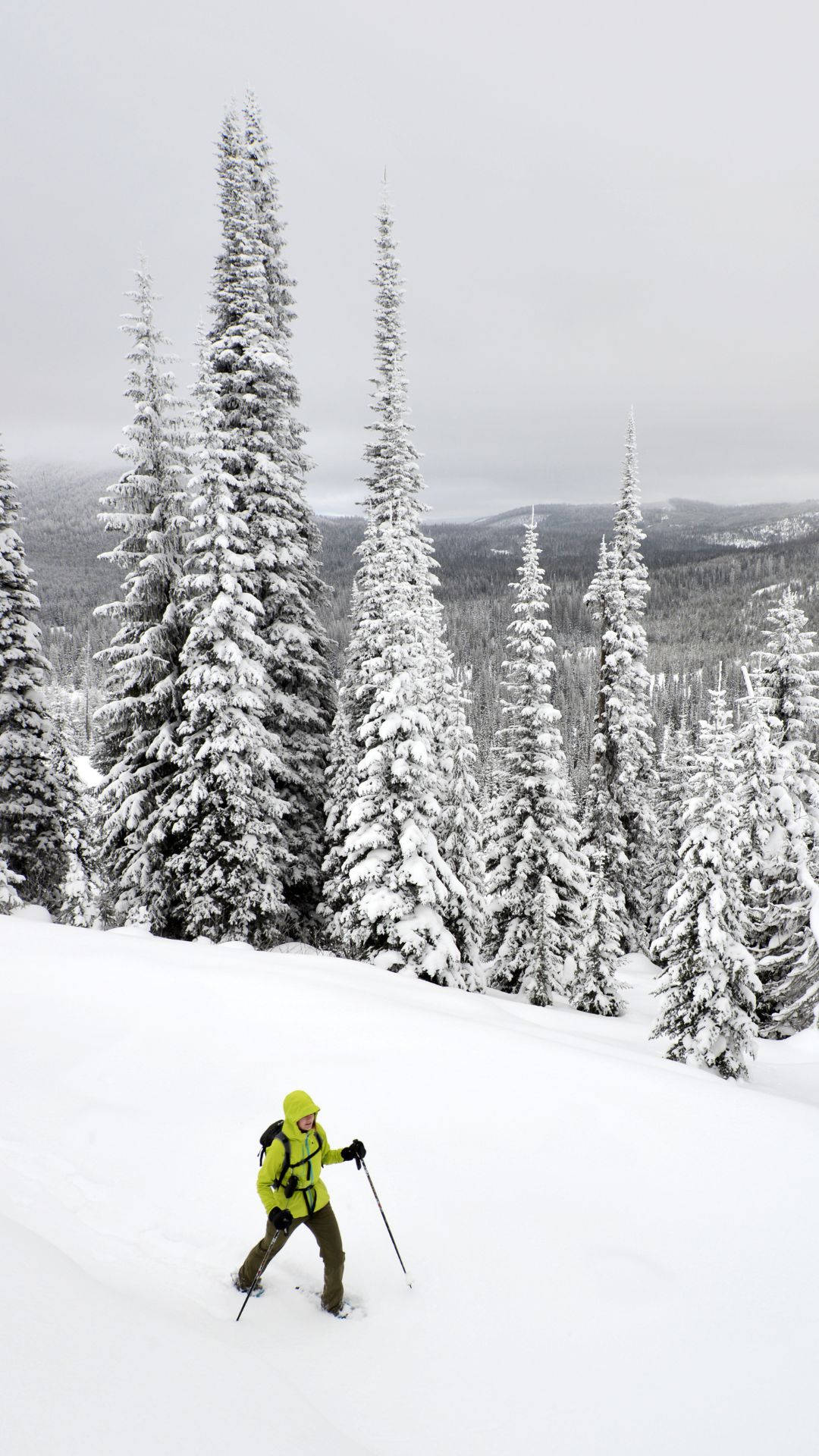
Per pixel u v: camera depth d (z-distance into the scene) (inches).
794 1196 265.6
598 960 1035.9
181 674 817.5
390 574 874.1
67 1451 111.3
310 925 971.3
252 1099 312.2
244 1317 196.2
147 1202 244.5
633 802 1321.4
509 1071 345.1
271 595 885.8
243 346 893.8
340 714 932.0
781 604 1040.2
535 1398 180.2
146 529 819.4
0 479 983.0
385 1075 335.0
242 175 894.4
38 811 992.2
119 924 813.9
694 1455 167.8
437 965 754.2
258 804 800.3
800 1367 194.4
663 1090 336.5
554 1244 236.7
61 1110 295.4
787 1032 909.2
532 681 1076.5
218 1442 128.0
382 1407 173.2
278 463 910.4
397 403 1022.4
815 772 1019.9
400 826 804.6
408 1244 234.2
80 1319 149.9
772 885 981.2
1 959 465.4
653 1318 208.4
